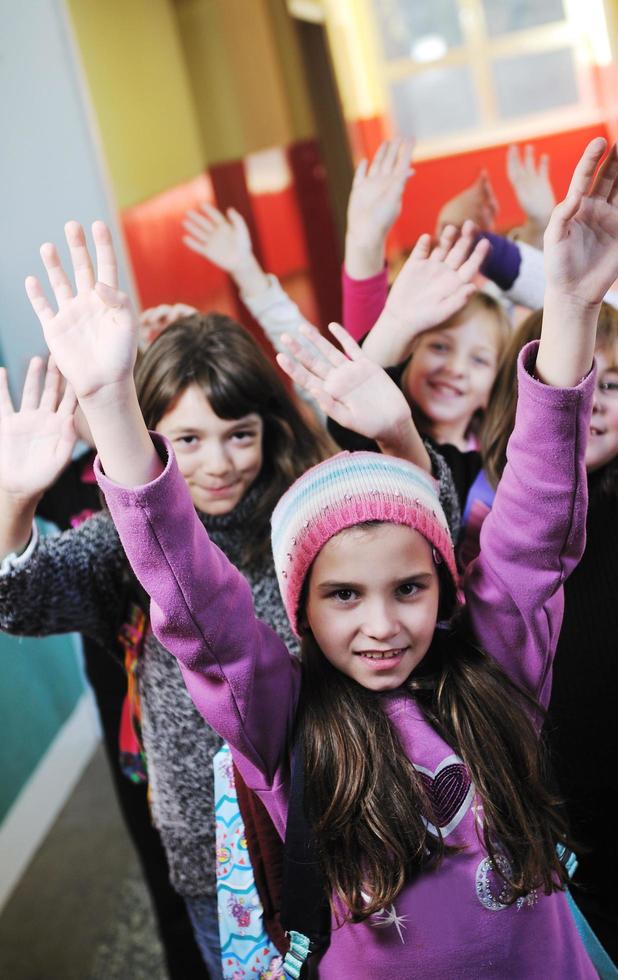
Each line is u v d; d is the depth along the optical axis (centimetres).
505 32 149
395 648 79
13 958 191
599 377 109
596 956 94
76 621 107
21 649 256
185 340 109
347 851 79
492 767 81
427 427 136
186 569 75
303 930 83
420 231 148
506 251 136
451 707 83
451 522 105
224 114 159
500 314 136
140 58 158
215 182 160
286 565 82
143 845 148
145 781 127
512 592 83
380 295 131
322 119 159
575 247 76
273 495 112
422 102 154
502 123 149
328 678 84
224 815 93
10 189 160
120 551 107
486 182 147
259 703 82
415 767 81
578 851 89
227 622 78
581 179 74
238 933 92
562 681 111
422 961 80
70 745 275
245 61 158
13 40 156
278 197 161
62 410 94
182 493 75
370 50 155
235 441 109
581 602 111
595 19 144
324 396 94
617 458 111
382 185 130
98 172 159
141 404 109
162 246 157
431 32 151
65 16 156
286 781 85
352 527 78
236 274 154
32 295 76
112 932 193
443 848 80
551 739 110
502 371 121
